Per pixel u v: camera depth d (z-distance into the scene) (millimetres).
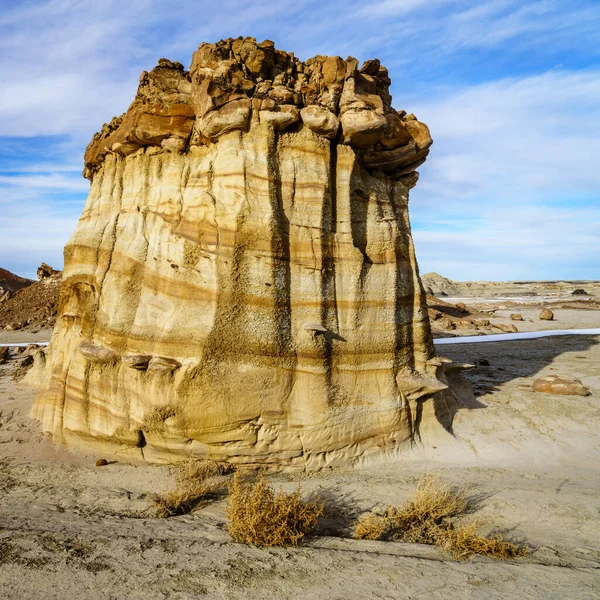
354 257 8789
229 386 7738
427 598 4375
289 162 8523
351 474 8031
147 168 9570
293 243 8391
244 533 5605
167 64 9031
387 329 8977
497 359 18781
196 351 7727
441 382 9531
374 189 9578
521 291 78812
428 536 6004
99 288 9422
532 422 10484
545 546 5703
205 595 4340
